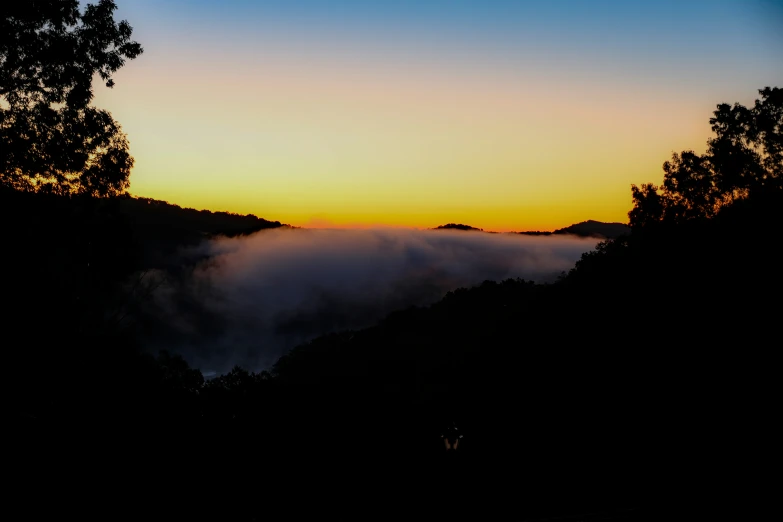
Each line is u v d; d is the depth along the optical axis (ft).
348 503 63.82
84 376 70.64
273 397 97.86
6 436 52.90
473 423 100.94
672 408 75.25
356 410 100.63
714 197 96.32
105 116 62.80
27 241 62.18
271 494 66.03
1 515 41.47
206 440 76.07
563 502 54.34
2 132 57.57
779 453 53.16
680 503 40.52
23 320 63.26
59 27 57.47
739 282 79.00
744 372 72.08
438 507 59.21
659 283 92.84
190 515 55.98
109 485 52.90
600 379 93.61
